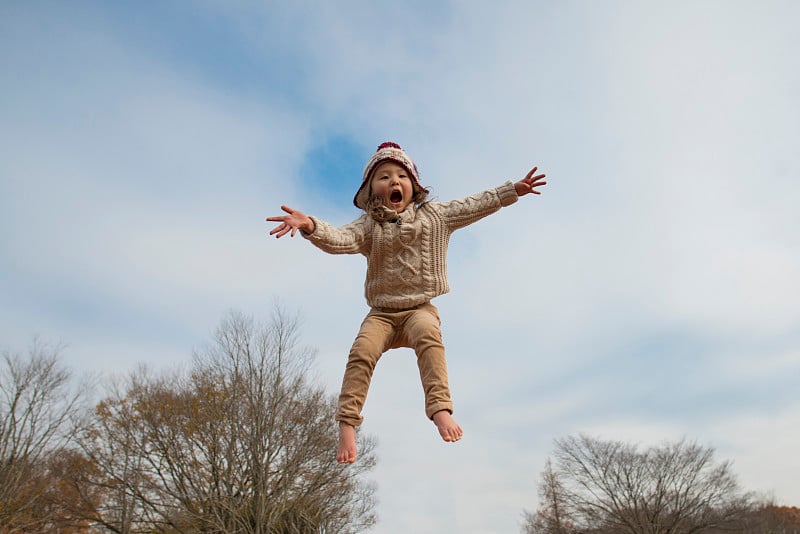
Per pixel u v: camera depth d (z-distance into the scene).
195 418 22.39
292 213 3.19
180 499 21.41
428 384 3.13
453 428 2.93
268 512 21.16
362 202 3.79
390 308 3.48
